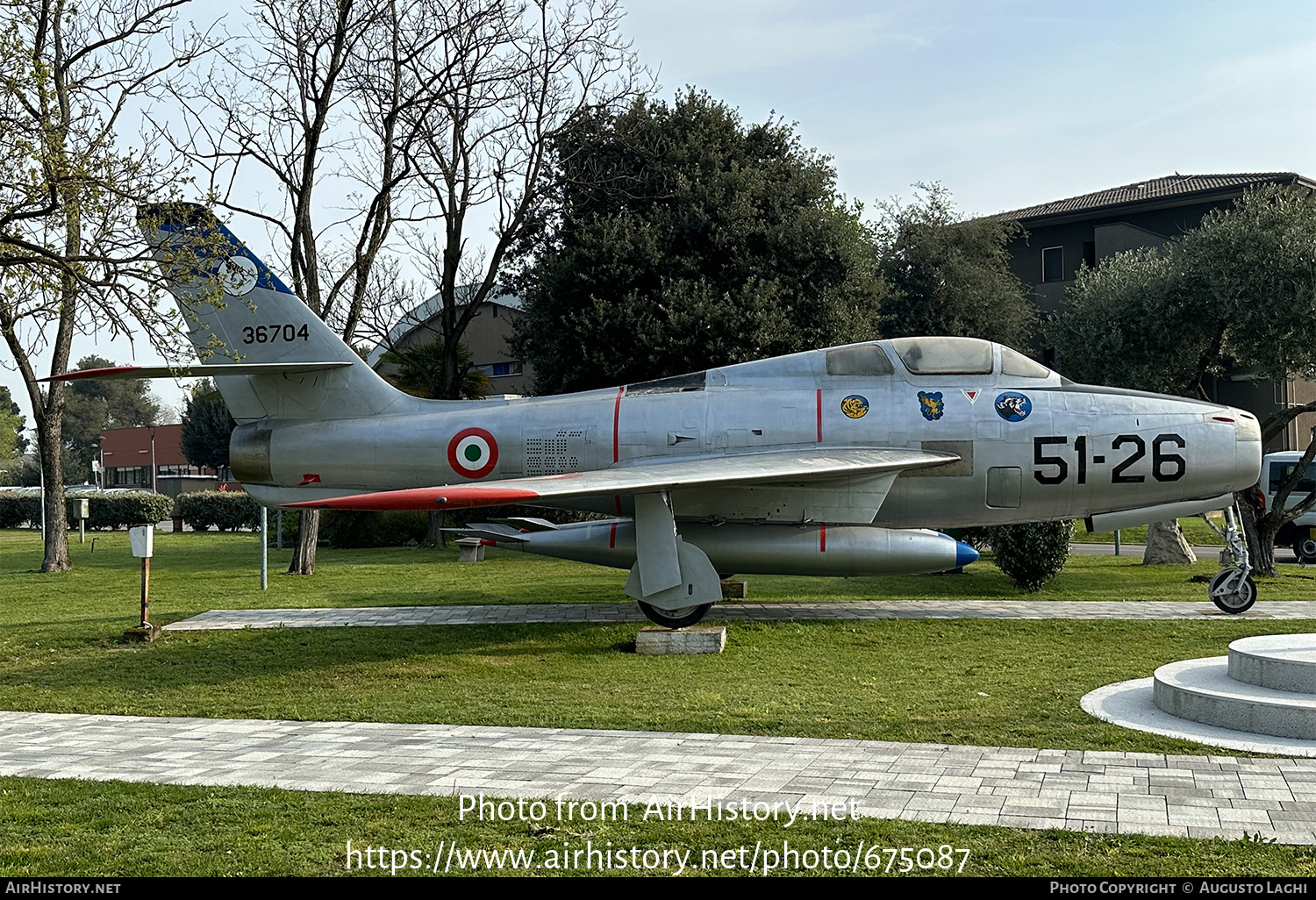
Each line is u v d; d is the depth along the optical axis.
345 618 15.65
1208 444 14.19
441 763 7.63
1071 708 9.30
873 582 20.06
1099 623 14.08
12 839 5.97
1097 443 14.22
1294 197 20.38
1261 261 19.42
